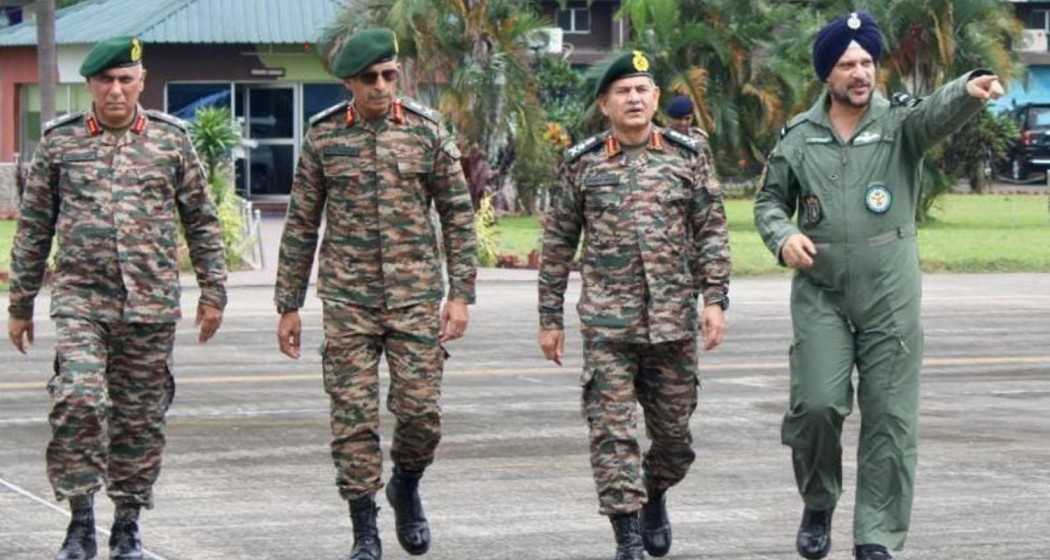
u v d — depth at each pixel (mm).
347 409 10445
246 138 56719
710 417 17016
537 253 36969
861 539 10219
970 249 39625
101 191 10406
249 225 37031
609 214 10484
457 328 10656
